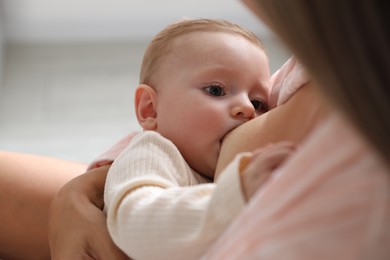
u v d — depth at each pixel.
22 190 1.43
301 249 0.55
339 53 0.49
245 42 1.15
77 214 1.08
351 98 0.49
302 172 0.56
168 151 1.03
